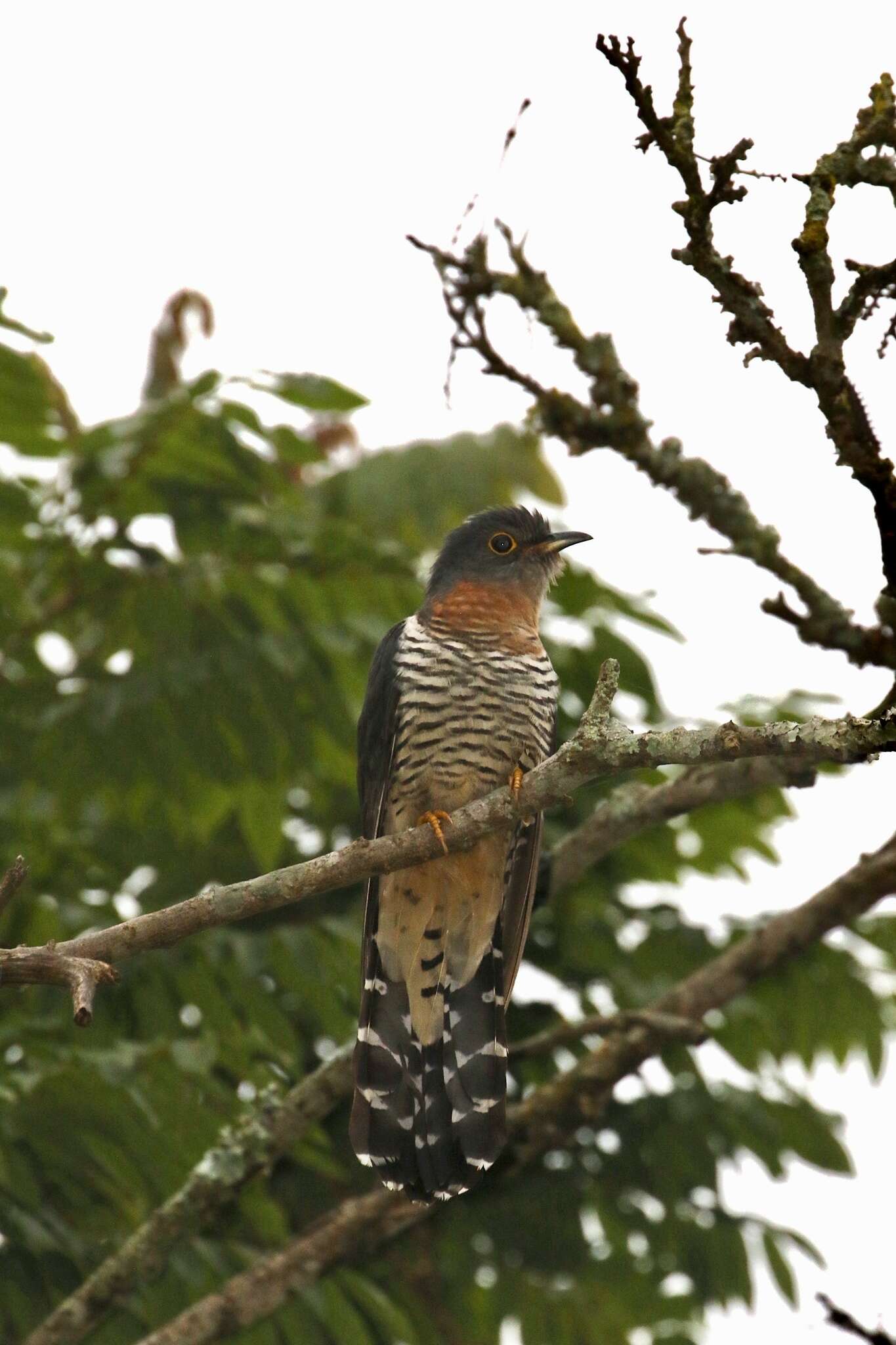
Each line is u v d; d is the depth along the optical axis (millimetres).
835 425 6062
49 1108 9586
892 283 5977
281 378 11086
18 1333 9797
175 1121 9672
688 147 6199
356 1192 12086
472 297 7480
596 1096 10500
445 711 10289
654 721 11906
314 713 11812
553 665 11297
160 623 11688
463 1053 9758
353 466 14047
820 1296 6402
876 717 6629
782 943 10523
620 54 6184
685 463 7543
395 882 9891
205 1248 10266
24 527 12008
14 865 6184
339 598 11711
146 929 7156
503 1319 11883
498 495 13930
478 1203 11820
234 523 11609
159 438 11430
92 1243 10109
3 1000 10812
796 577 7285
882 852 10469
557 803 7535
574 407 7566
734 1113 11477
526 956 12352
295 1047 10539
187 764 11312
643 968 12219
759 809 12297
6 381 11609
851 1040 11828
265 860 11484
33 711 11453
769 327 6203
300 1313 10102
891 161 6105
